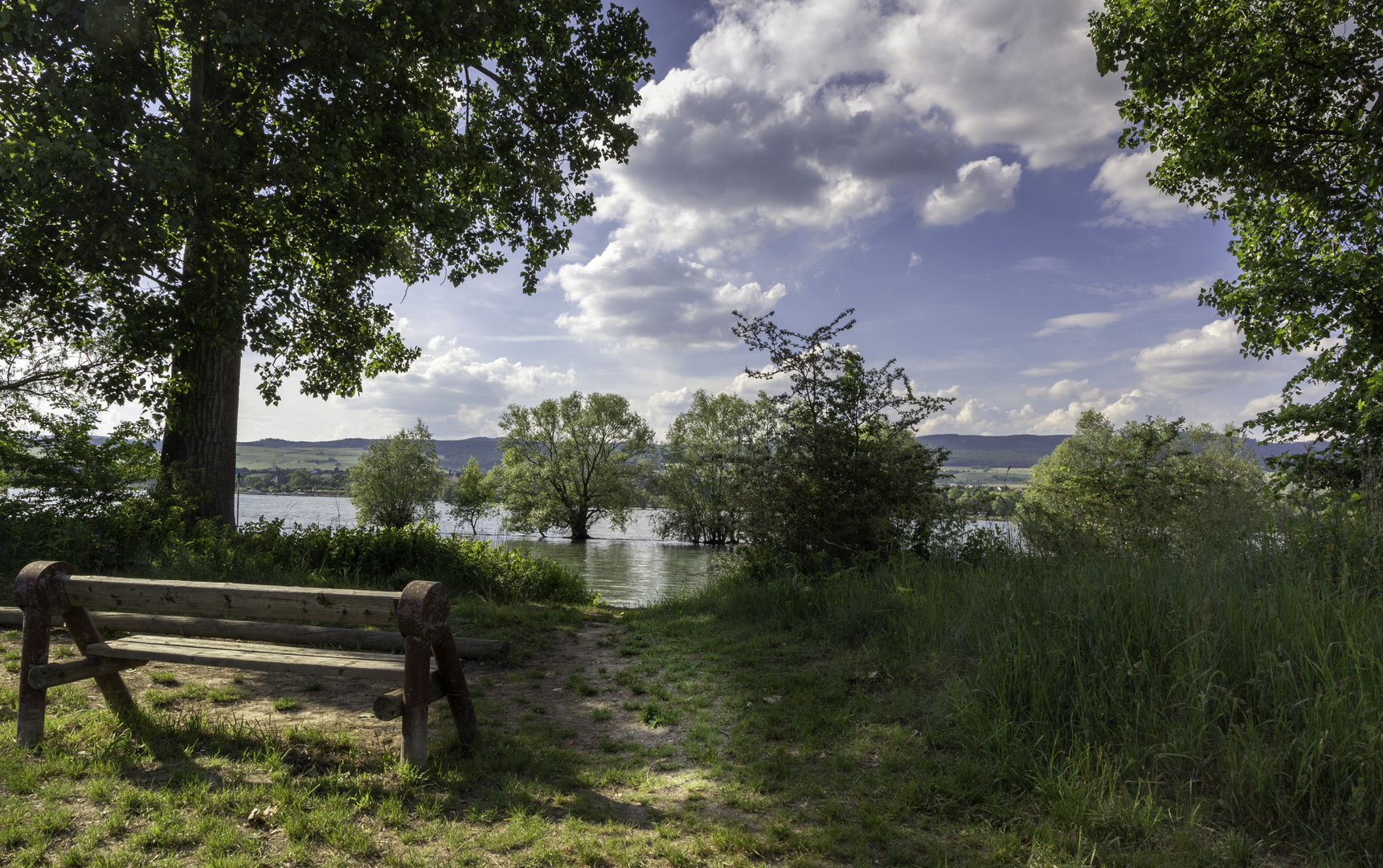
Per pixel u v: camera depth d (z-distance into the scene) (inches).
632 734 168.4
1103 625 170.2
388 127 417.4
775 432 402.3
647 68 530.0
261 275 459.2
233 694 183.5
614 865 105.6
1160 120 549.6
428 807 120.7
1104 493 364.5
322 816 113.3
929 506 352.2
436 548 453.1
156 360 448.5
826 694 183.9
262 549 423.2
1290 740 123.4
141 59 371.9
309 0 361.1
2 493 410.9
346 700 184.9
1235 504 275.4
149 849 104.0
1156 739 133.8
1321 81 479.8
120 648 152.5
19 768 127.6
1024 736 141.7
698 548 1790.1
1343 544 215.8
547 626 307.0
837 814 122.9
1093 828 113.3
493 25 448.1
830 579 312.7
